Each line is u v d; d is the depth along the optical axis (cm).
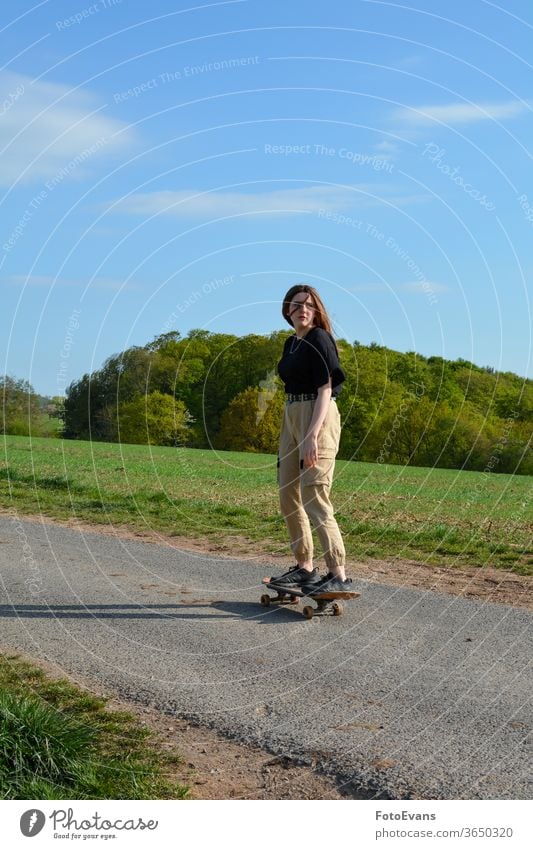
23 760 344
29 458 2791
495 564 840
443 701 432
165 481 1961
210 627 576
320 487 602
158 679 467
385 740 383
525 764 358
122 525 1100
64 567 792
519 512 1527
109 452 3200
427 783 342
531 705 427
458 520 1323
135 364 3266
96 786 335
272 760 366
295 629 573
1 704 370
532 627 580
